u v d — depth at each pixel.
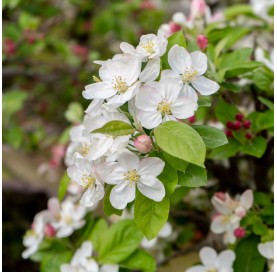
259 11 0.64
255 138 0.44
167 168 0.34
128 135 0.34
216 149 0.44
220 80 0.40
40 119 1.07
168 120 0.34
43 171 0.77
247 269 0.44
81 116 0.65
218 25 0.54
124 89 0.35
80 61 0.91
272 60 0.50
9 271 0.76
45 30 0.90
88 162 0.35
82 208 0.52
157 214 0.34
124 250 0.46
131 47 0.36
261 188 0.49
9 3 0.73
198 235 0.61
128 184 0.34
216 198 0.45
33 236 0.52
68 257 0.50
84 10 1.08
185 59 0.36
